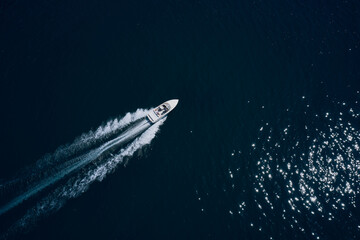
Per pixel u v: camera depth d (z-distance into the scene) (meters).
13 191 33.56
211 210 33.69
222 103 41.69
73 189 34.16
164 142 38.31
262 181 35.50
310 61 45.53
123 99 41.38
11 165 35.25
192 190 35.03
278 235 32.12
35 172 34.94
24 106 39.94
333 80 43.41
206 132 39.22
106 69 44.03
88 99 41.06
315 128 38.97
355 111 40.34
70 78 42.78
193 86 43.19
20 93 41.00
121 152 37.19
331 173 35.62
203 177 35.91
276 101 41.69
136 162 36.62
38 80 42.28
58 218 32.38
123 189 34.62
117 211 33.25
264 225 32.72
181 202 34.16
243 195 34.62
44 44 45.81
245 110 41.03
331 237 31.81
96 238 31.66
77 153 36.62
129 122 39.41
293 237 31.95
